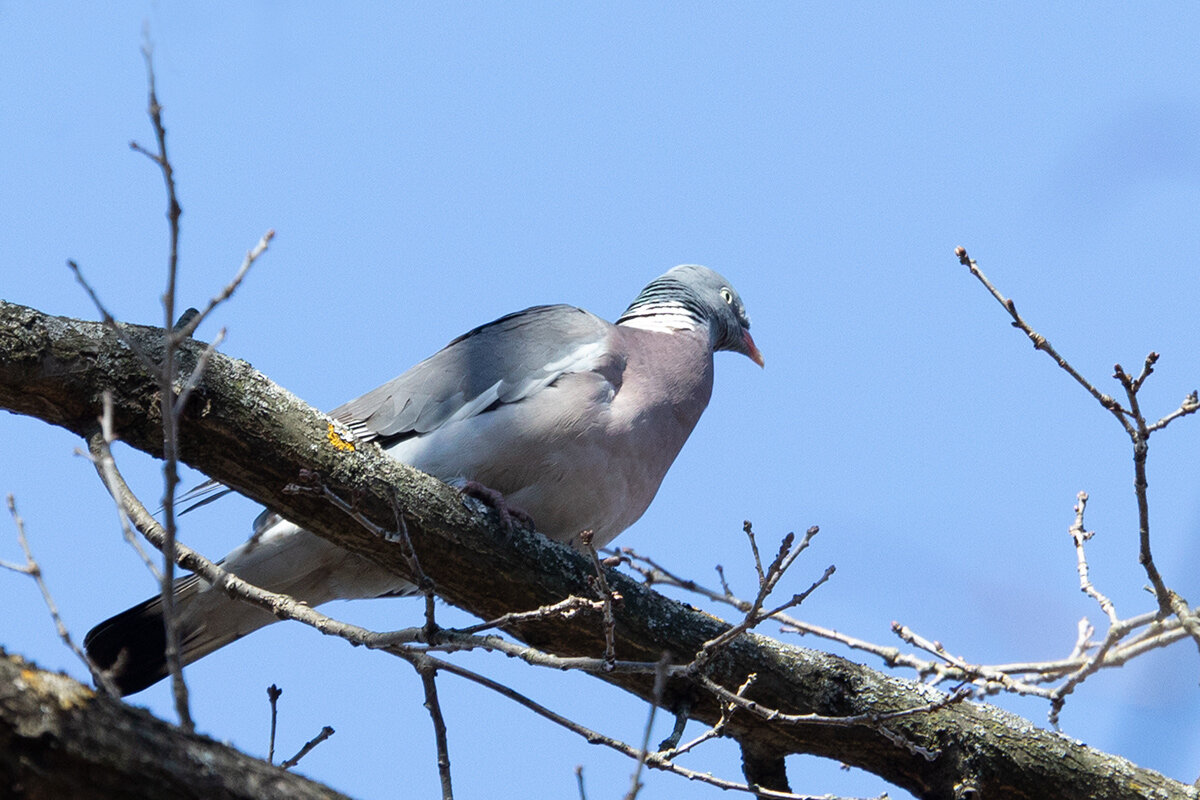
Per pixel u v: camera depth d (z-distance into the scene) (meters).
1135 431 8.30
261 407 8.72
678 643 9.36
